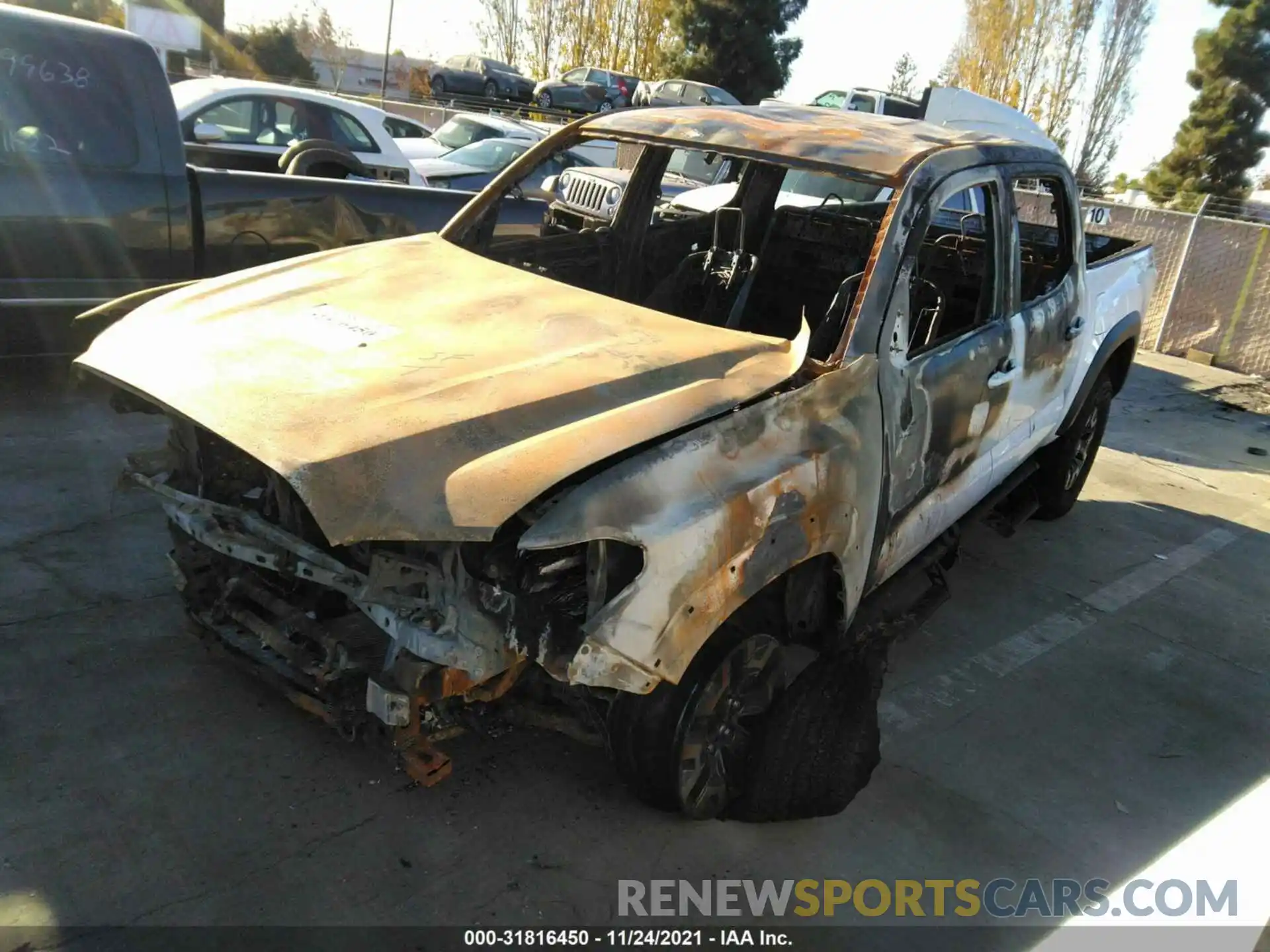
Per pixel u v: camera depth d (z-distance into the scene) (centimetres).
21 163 479
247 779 279
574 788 295
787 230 454
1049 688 394
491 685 247
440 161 1233
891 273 304
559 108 2848
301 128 948
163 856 249
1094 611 467
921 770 330
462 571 224
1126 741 364
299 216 583
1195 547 561
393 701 231
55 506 422
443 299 312
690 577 234
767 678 287
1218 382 995
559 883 259
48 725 291
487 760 301
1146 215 1119
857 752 293
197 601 308
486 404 243
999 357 372
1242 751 368
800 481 263
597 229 442
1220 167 3128
